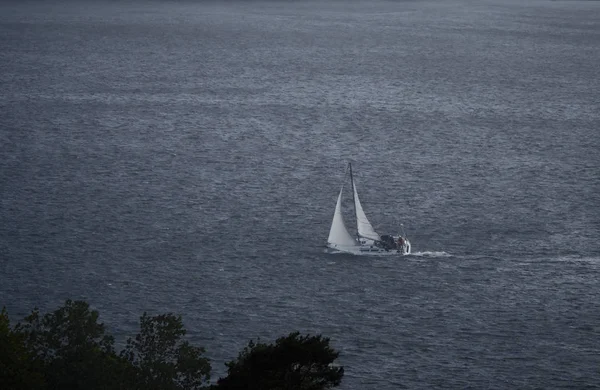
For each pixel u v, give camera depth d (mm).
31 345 150750
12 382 135250
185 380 151250
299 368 129625
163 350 155250
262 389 126750
